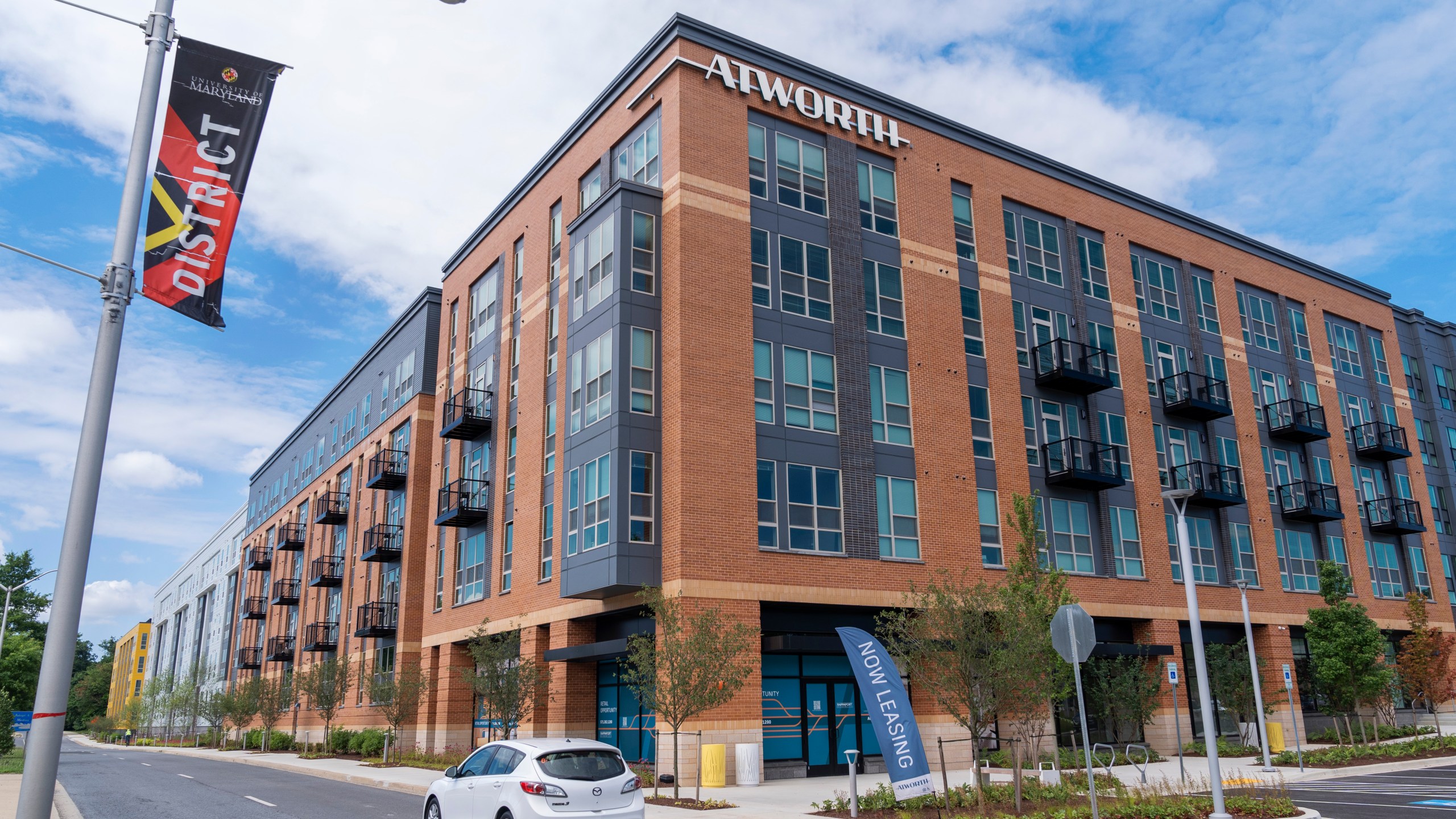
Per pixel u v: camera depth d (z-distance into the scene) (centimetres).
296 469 6144
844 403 2706
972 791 1705
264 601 6203
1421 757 2470
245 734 5447
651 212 2669
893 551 2688
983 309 3102
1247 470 3628
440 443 3972
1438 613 4112
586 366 2698
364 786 2519
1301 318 4131
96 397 826
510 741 1341
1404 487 4250
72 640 779
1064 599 1991
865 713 2627
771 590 2439
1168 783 1759
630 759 2616
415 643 4009
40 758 749
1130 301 3503
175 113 980
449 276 4138
